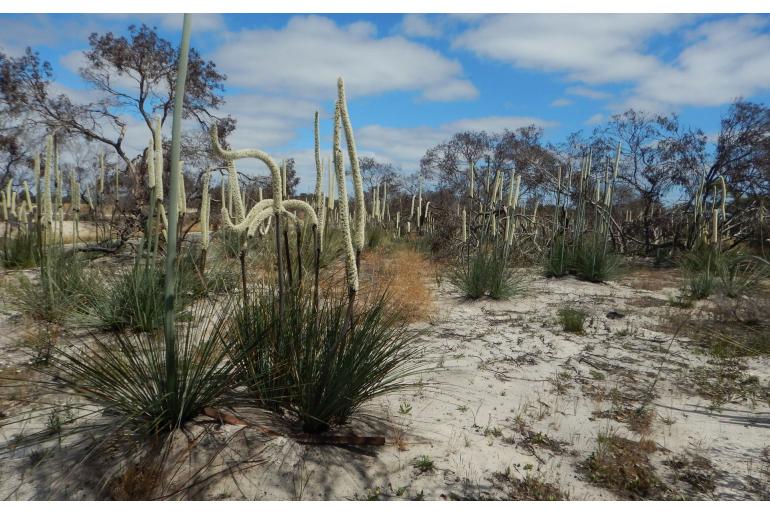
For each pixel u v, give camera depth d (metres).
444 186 18.88
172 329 2.51
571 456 2.86
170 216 2.44
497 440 2.98
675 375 4.21
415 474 2.55
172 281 2.47
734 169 13.81
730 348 4.89
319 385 2.69
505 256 7.59
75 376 2.66
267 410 2.91
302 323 2.89
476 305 6.92
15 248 8.45
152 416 2.58
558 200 10.32
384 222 17.62
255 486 2.33
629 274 10.21
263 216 3.02
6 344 4.15
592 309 6.79
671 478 2.65
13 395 3.03
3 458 2.47
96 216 10.73
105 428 2.60
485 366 4.30
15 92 12.46
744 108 13.95
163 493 2.24
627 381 4.07
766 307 5.66
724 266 7.82
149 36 13.64
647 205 15.27
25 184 8.59
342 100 2.61
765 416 3.42
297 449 2.60
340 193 2.64
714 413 3.47
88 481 2.30
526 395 3.71
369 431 2.91
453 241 11.66
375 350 2.94
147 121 14.09
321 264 6.00
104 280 5.51
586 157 10.05
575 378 4.11
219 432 2.61
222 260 6.35
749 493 2.51
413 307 5.70
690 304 7.03
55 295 5.01
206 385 2.73
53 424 2.70
